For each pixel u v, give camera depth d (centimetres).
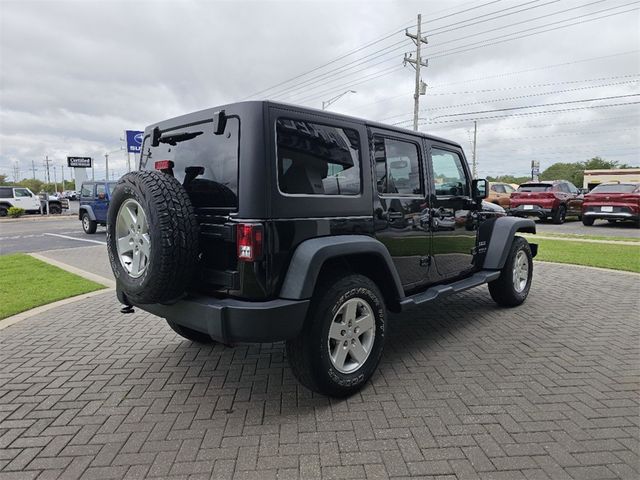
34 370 368
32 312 538
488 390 323
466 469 234
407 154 396
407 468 235
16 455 251
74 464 242
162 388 334
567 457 243
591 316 506
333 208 313
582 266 812
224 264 285
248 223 270
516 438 261
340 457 245
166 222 268
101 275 782
